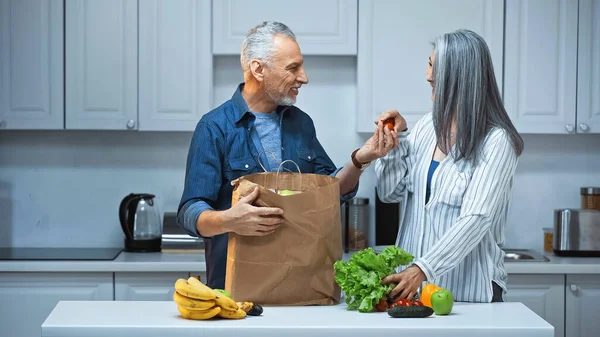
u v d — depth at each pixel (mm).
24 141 4039
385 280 2039
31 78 3719
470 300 2250
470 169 2215
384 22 3744
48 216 4066
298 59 2396
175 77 3736
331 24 3750
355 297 2033
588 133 3918
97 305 2080
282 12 3744
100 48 3721
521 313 2008
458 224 2125
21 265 3531
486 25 3740
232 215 2020
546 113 3770
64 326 1833
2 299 3561
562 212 3789
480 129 2193
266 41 2385
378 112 3770
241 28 3744
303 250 2059
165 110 3746
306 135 2594
